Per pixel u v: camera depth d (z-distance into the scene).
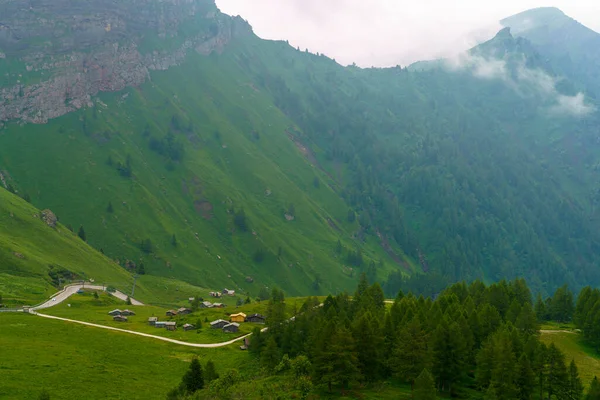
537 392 95.88
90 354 117.94
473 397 94.25
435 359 95.25
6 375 94.19
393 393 91.50
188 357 126.06
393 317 120.44
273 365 110.56
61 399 88.44
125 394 96.25
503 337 93.50
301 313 132.88
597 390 83.19
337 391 91.75
